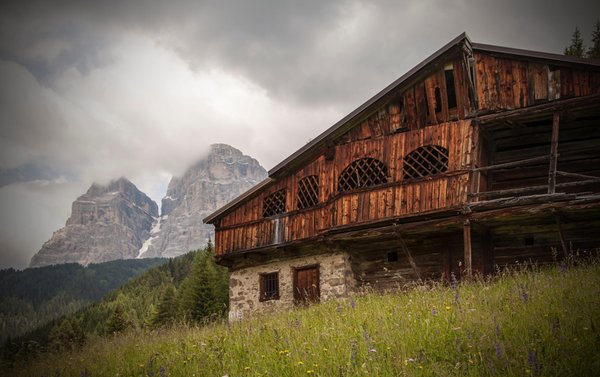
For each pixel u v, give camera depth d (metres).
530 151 20.81
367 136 22.30
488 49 19.88
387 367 8.65
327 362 9.42
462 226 19.77
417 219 20.08
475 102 19.97
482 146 20.61
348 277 22.70
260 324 14.77
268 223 24.86
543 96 18.91
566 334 8.61
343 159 22.62
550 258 20.09
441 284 17.59
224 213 26.47
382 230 20.62
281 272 24.73
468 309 11.05
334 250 23.06
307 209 23.52
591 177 17.39
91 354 15.48
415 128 21.14
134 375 11.59
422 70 20.92
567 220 19.56
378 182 22.02
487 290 13.12
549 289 11.74
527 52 19.16
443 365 8.42
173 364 11.58
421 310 11.85
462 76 20.14
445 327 10.22
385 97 21.80
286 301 24.23
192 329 17.31
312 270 23.78
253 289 25.53
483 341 8.95
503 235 21.09
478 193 18.86
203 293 54.50
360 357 9.33
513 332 9.20
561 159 20.25
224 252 25.94
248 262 26.09
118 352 14.80
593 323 8.83
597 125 19.81
